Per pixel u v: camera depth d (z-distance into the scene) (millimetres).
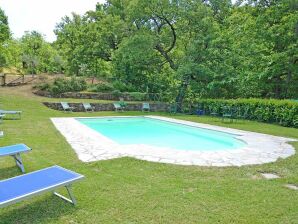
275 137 9078
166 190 4023
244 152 6664
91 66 29781
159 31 20734
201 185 4270
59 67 34656
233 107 15469
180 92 20562
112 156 5961
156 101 21875
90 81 25000
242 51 18469
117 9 26766
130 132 11938
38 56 34156
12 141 7281
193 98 20344
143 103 19531
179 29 19750
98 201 3605
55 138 7934
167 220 3129
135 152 6379
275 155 6387
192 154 6324
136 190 4008
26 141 7367
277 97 18406
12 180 3309
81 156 5938
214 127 11320
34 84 23266
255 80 17922
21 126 9891
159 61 21609
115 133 11617
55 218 3148
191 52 18891
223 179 4594
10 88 21609
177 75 18922
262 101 14133
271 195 3904
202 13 18578
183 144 9195
